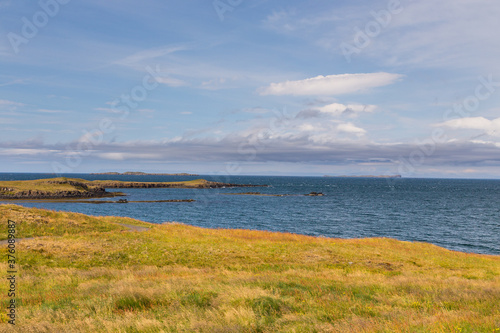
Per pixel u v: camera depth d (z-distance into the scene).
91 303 11.00
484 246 53.12
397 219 82.12
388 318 9.20
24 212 34.28
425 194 190.25
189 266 23.31
